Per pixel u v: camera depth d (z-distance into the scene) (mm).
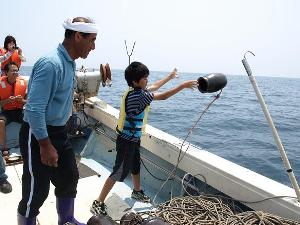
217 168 2709
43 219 2768
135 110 2738
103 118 4309
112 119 4074
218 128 12609
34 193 2104
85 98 4539
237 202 2686
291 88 72250
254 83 2119
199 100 26000
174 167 3279
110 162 4086
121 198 3141
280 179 6473
